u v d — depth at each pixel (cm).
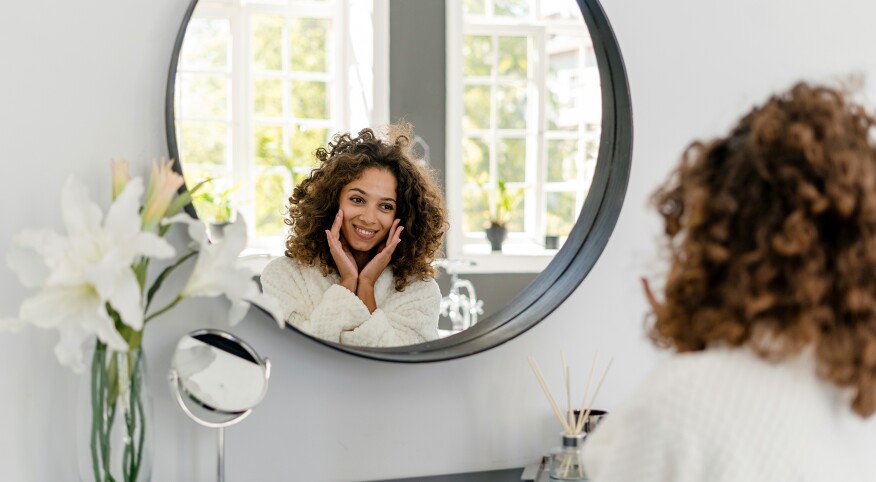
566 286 157
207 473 144
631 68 164
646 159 165
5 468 133
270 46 139
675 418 91
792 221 86
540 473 155
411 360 147
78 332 115
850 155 86
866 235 86
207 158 136
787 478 87
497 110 153
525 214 155
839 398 92
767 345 88
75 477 137
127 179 126
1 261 132
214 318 143
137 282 122
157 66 138
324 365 149
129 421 125
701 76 168
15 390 133
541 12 155
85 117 135
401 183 147
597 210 160
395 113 146
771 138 89
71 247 113
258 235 139
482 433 158
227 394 131
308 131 142
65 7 134
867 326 87
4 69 131
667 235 100
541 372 162
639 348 167
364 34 144
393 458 154
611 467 96
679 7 166
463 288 152
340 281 144
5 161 132
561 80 156
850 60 176
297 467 149
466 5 150
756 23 171
